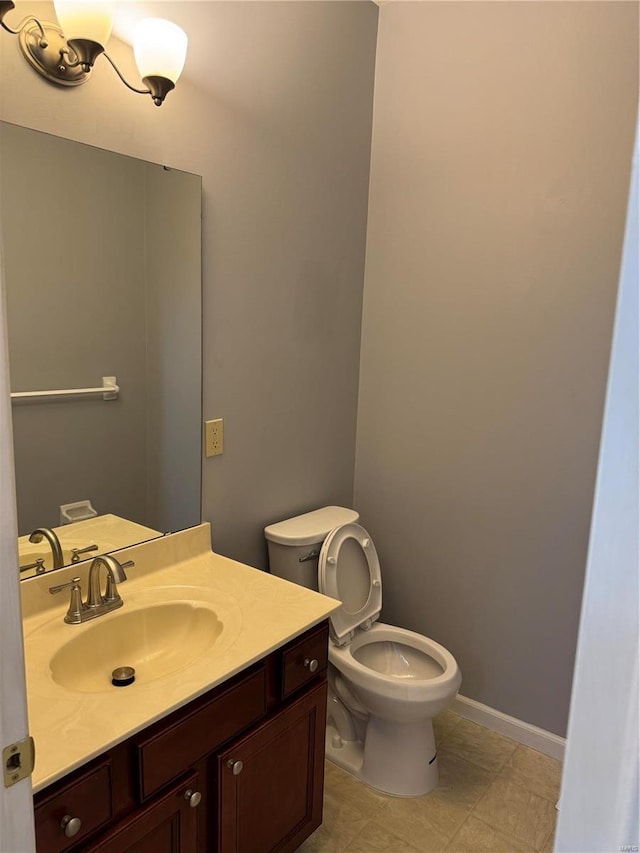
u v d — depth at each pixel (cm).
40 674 117
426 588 237
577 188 186
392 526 244
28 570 139
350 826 177
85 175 139
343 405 239
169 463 170
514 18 191
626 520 45
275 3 180
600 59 178
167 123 155
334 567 200
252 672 131
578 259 188
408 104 219
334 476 240
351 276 232
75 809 98
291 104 192
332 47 204
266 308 196
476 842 173
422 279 224
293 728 145
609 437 45
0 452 57
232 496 194
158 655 144
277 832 145
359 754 205
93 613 138
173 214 160
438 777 198
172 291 164
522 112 193
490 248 206
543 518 205
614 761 47
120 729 103
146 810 110
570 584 202
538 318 198
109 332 150
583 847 50
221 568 169
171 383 168
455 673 186
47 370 139
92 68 136
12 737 61
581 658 48
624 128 176
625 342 43
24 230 130
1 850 61
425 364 227
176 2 152
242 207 181
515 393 206
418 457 233
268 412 203
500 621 219
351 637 206
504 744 217
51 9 126
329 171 212
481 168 204
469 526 223
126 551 158
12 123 124
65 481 146
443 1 206
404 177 223
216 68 165
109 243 147
